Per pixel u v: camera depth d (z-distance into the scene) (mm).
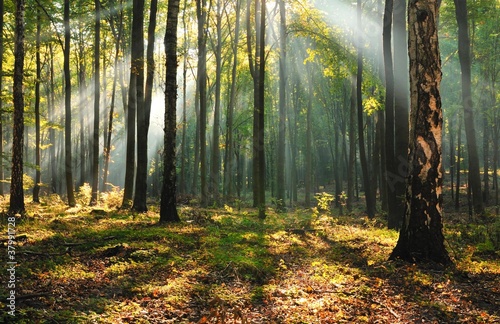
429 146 9656
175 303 7020
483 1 22953
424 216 9664
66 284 7863
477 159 19250
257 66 27250
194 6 33344
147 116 21047
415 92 9734
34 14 23938
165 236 13039
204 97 29016
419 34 9633
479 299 7223
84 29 33688
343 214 27734
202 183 28422
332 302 7102
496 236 12625
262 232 15227
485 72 28422
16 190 16688
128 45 35031
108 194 26766
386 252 11344
